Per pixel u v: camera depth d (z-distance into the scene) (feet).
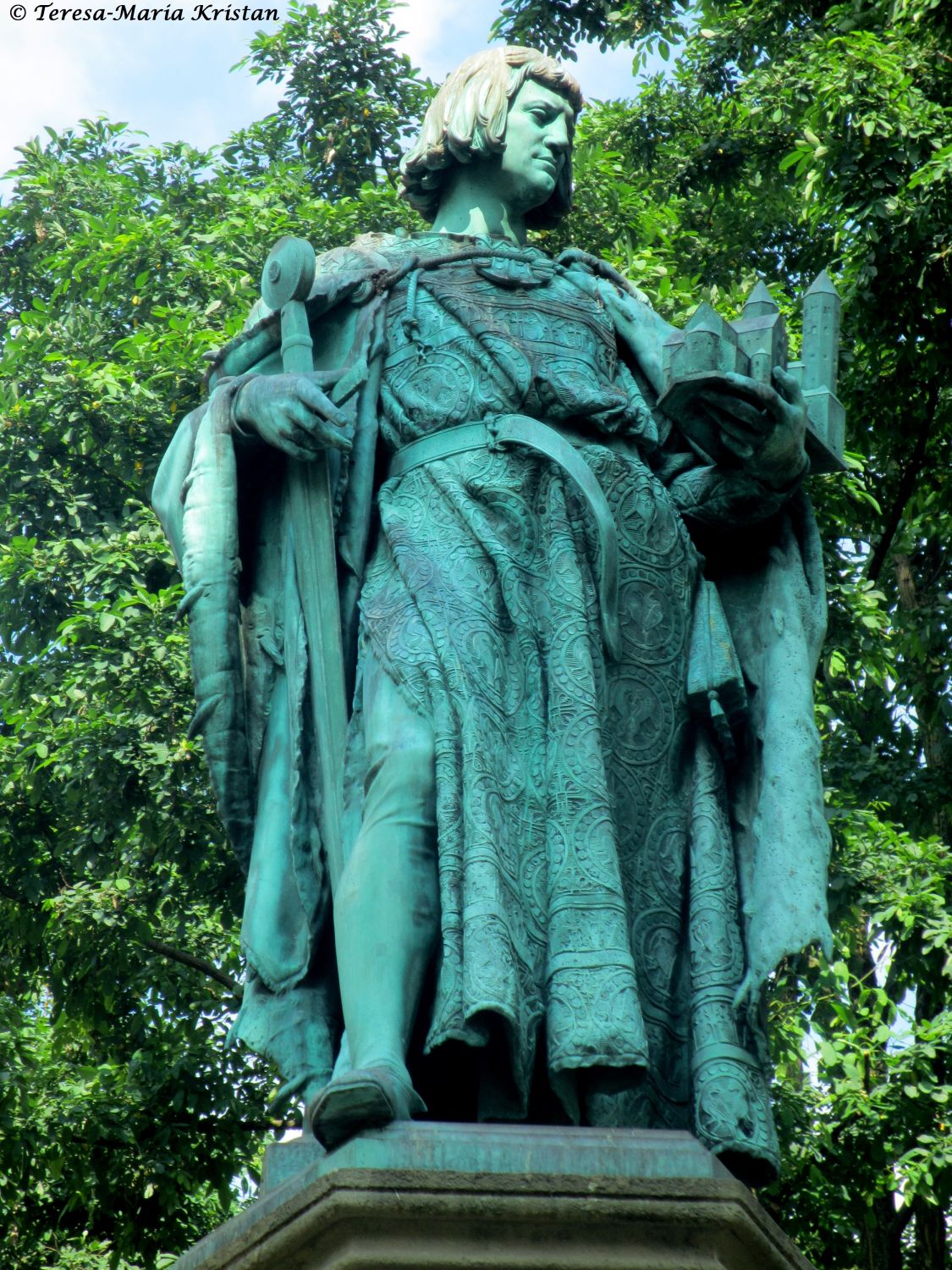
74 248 51.29
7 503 47.44
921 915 41.34
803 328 17.08
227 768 16.03
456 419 16.71
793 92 48.65
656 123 56.54
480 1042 13.97
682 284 46.14
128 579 45.55
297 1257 12.53
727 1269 12.62
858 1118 41.01
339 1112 12.99
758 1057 14.99
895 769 49.26
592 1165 12.84
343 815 15.29
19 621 45.78
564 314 17.40
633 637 16.20
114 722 41.32
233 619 16.26
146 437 47.37
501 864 14.55
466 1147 12.85
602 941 14.53
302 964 15.33
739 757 16.26
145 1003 43.83
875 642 44.16
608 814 15.05
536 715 15.52
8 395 48.03
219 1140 41.32
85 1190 40.81
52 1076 42.55
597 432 16.94
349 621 16.21
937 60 48.78
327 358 17.37
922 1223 48.57
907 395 48.06
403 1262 12.26
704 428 16.46
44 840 44.14
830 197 45.68
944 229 44.42
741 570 17.22
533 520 16.29
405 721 15.12
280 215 50.83
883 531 53.42
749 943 15.06
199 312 48.88
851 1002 43.80
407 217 50.16
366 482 16.58
